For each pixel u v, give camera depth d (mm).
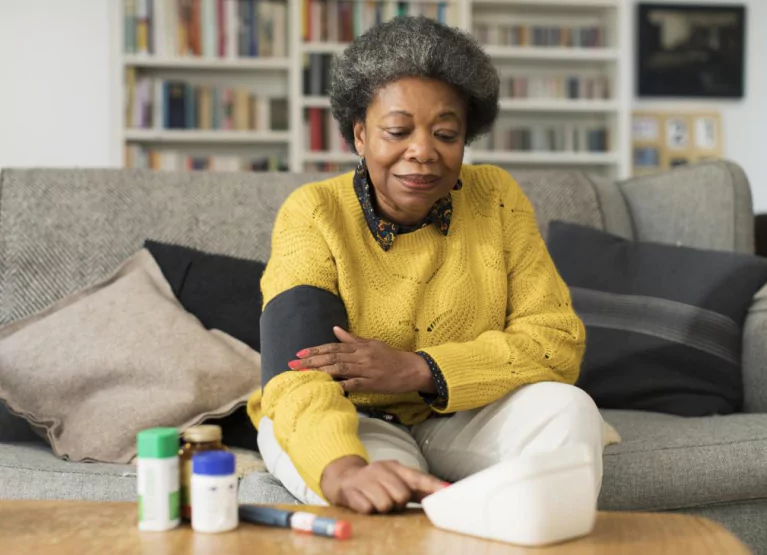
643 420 1731
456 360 1281
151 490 886
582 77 5188
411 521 940
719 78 5496
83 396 1683
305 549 825
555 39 5156
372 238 1411
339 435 1057
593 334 1994
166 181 2143
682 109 5520
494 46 5051
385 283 1396
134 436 1599
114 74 4719
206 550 819
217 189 2148
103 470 1479
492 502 861
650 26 5465
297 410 1114
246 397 1710
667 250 2102
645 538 878
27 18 5000
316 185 1456
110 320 1773
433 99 1267
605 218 2332
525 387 1304
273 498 1282
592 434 1190
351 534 879
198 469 882
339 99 1373
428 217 1420
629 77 5070
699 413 1901
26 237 2004
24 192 2057
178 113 4816
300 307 1290
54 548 826
